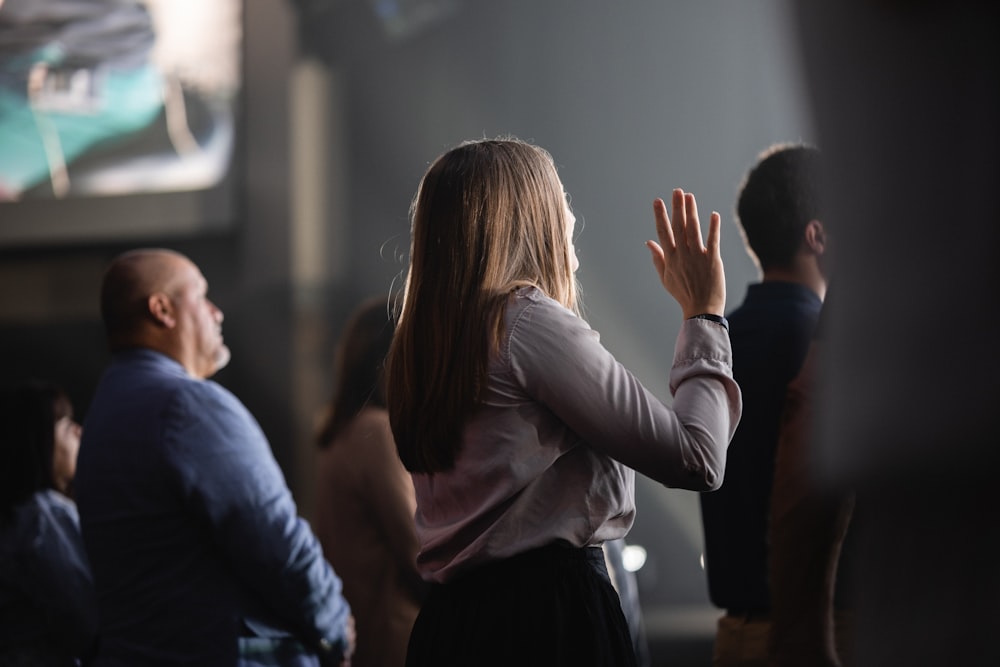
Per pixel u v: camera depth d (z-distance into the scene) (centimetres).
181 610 274
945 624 85
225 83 1506
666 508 1633
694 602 1589
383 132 1786
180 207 1487
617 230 1986
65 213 1478
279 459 1525
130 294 304
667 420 179
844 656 213
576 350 184
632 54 1975
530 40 1980
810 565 196
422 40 1848
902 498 88
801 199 248
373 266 1725
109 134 1481
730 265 1309
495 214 198
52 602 330
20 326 1664
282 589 278
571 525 186
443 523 197
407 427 199
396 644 333
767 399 241
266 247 1523
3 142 1459
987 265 83
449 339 194
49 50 1448
